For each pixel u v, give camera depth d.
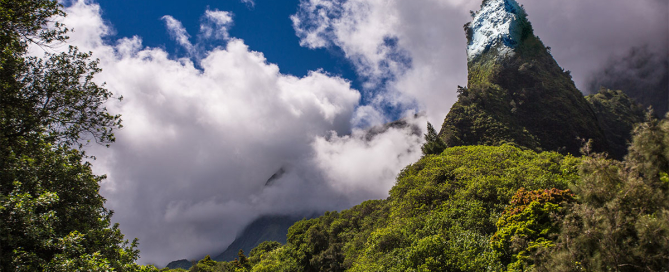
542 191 24.58
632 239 11.22
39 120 14.32
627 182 11.97
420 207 36.97
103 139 16.78
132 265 15.64
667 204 11.06
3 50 13.30
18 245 12.08
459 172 38.97
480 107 115.19
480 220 28.19
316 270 63.91
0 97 13.23
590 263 12.06
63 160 15.90
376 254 31.12
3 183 13.30
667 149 11.51
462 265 22.72
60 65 15.64
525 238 20.64
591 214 12.47
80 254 12.99
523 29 153.88
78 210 15.74
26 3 13.75
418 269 24.11
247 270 83.62
